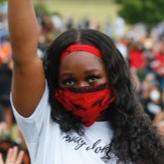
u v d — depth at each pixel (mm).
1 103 14617
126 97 5398
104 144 5266
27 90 5230
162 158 5418
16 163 5715
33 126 5273
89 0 60969
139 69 25156
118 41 29625
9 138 9750
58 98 5320
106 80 5316
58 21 30297
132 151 5316
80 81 5273
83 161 5176
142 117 5445
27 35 5164
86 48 5273
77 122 5297
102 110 5328
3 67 15125
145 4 51094
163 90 21188
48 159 5211
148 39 35969
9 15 5168
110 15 57656
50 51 5363
